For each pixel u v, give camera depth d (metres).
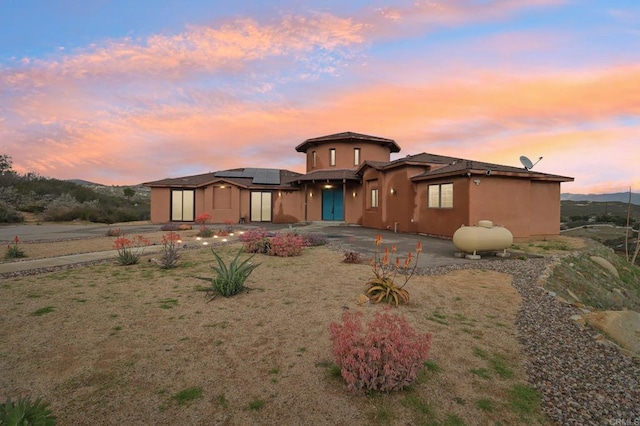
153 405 2.45
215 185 24.03
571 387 2.99
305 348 3.48
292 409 2.45
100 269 7.40
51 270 7.27
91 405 2.43
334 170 23.52
